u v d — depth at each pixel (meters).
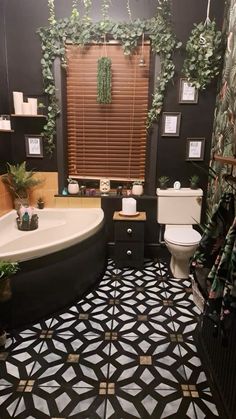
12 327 2.04
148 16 2.75
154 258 3.22
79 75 2.98
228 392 1.35
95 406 1.47
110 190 3.27
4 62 2.84
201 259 1.65
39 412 1.44
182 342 1.93
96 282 2.68
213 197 2.77
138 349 1.86
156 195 3.12
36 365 1.72
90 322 2.12
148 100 3.00
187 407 1.47
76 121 3.12
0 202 2.85
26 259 2.01
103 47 2.88
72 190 3.15
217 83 2.79
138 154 3.16
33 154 3.10
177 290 2.56
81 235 2.38
